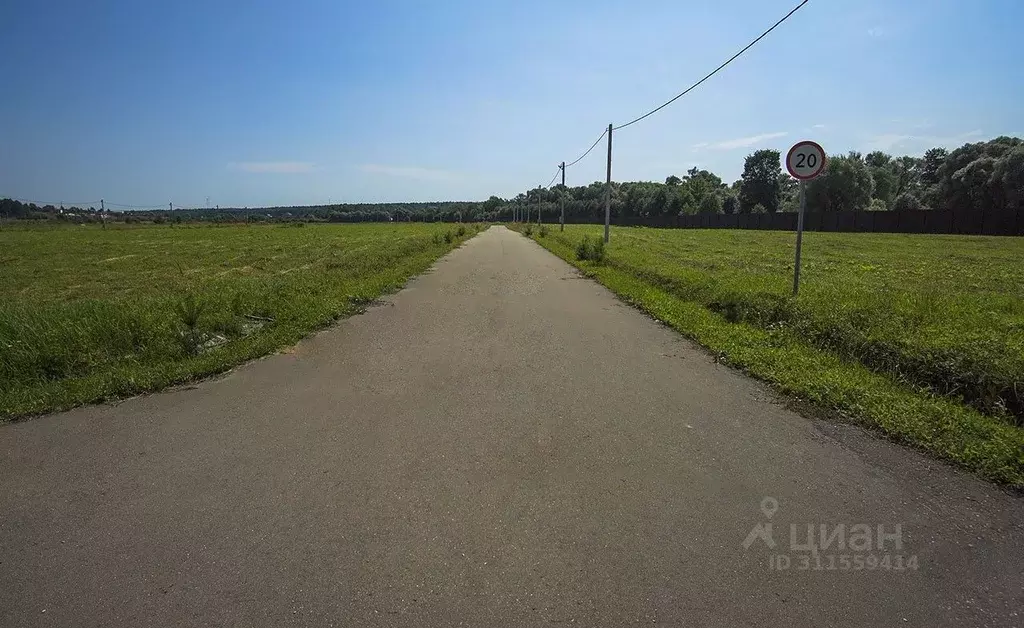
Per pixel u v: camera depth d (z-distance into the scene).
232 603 2.52
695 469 3.82
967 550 2.92
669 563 2.79
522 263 21.41
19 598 2.57
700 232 51.62
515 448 4.17
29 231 57.62
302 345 7.59
